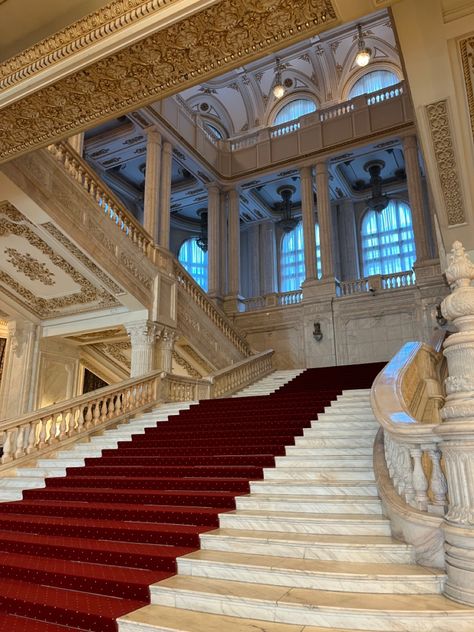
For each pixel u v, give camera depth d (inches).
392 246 754.2
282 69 722.2
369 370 445.7
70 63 173.9
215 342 511.2
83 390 491.5
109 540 163.6
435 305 539.8
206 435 266.2
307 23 150.8
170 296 440.5
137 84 183.8
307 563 124.8
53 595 130.2
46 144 225.0
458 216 283.1
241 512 164.9
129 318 410.0
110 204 390.6
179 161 651.5
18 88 187.9
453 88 235.8
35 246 362.9
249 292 834.2
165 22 154.4
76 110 200.2
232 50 164.6
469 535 100.9
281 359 621.6
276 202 828.0
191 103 737.0
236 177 711.1
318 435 231.1
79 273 383.2
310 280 625.6
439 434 112.0
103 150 633.0
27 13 179.6
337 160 676.1
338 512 156.1
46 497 220.1
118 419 331.9
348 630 98.7
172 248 829.8
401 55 235.0
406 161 604.1
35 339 439.5
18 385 424.8
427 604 100.9
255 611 107.8
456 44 222.1
